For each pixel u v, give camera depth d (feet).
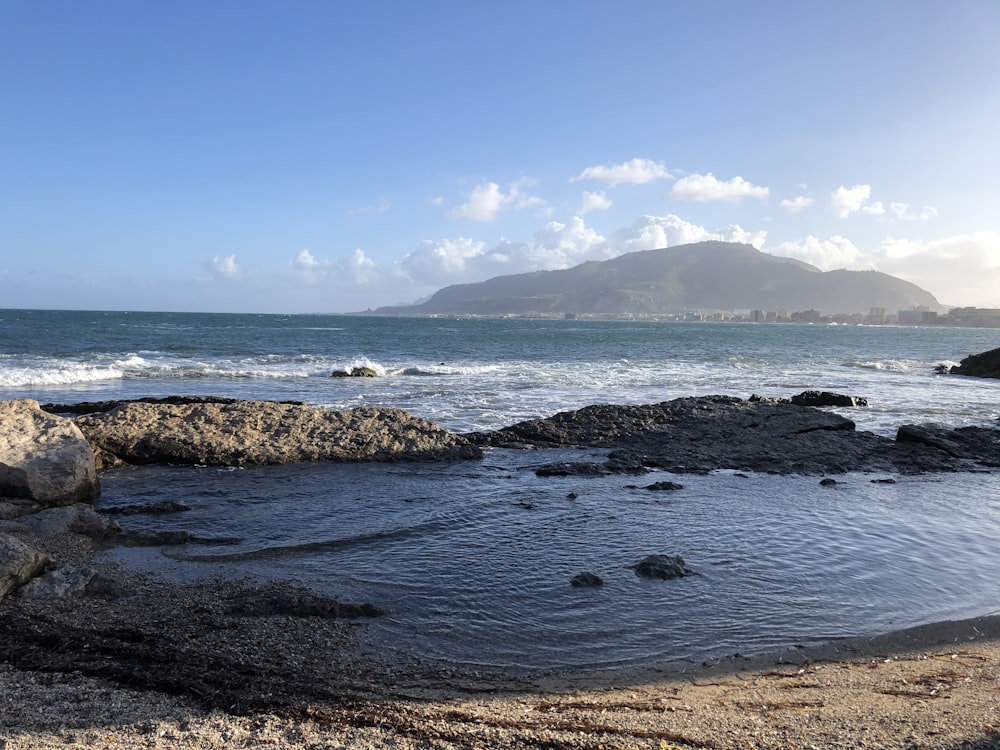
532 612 21.36
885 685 16.90
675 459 43.42
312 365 114.93
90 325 252.01
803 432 49.90
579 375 102.06
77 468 32.76
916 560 26.55
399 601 22.00
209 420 45.52
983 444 47.96
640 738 13.97
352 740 13.69
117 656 17.20
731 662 18.38
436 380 92.53
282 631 19.40
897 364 146.10
